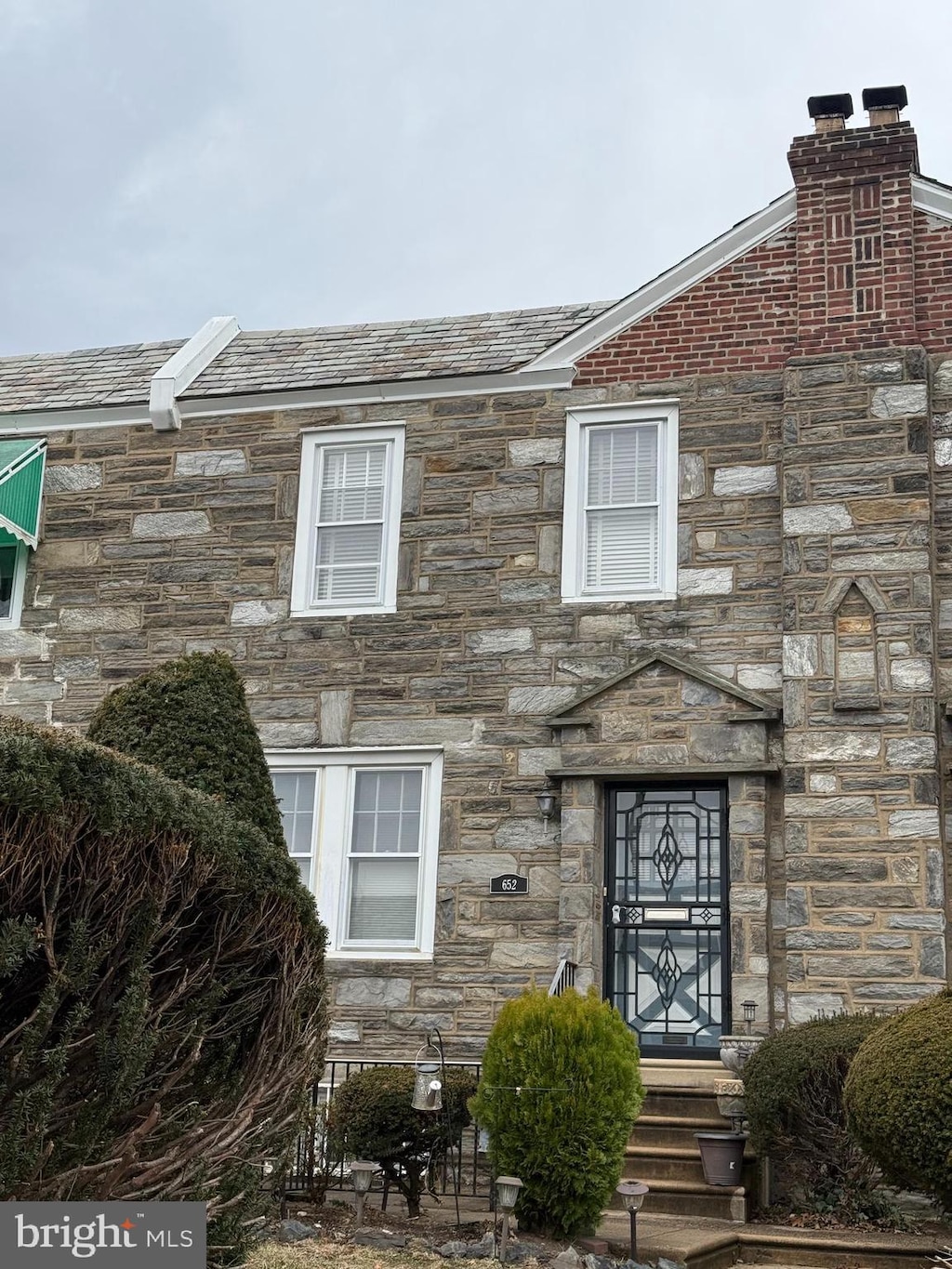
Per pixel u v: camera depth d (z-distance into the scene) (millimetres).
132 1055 5566
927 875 11500
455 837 12992
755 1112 10242
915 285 13008
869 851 11672
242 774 7695
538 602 13328
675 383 13508
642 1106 11156
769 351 13336
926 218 13180
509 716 13133
